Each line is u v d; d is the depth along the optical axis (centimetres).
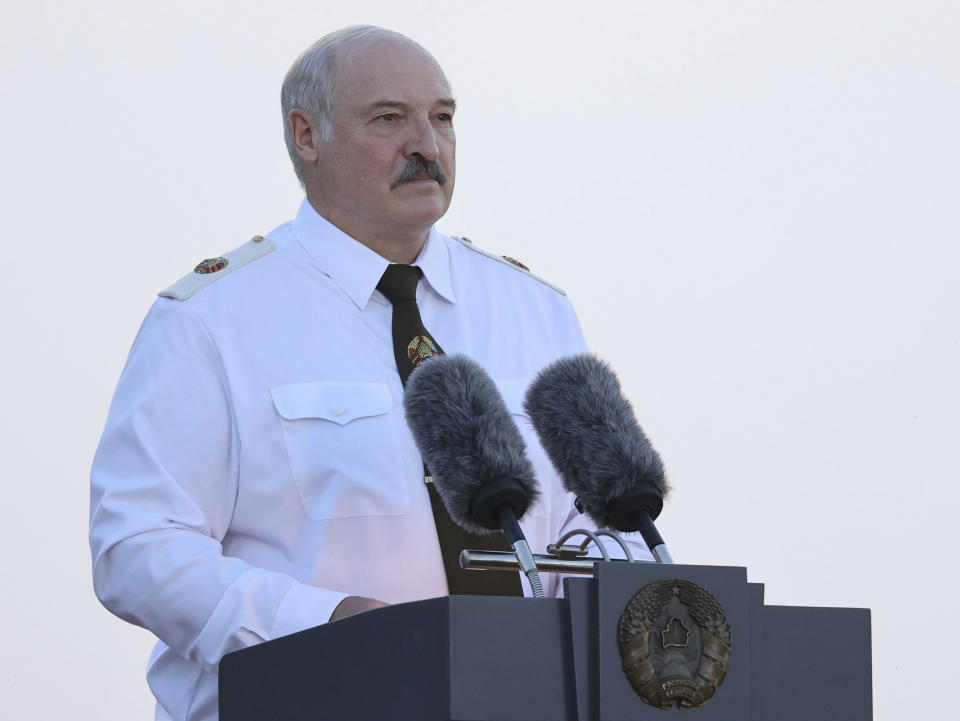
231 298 998
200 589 862
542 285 1130
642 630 601
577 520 1034
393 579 939
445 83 1048
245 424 958
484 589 954
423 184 1023
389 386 993
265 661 666
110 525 912
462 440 694
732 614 621
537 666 591
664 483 728
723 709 614
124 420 950
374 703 611
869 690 657
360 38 1048
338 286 1024
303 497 949
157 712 984
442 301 1062
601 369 761
